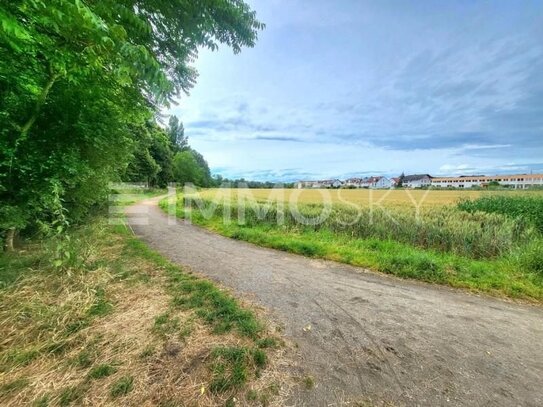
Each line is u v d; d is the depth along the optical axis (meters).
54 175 4.65
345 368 2.26
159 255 5.70
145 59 2.35
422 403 1.90
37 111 3.99
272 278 4.57
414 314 3.36
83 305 2.96
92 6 2.16
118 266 4.54
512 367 2.38
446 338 2.82
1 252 4.38
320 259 5.90
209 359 2.22
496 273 4.78
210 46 4.30
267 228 9.24
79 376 1.99
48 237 4.46
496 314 3.45
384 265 5.16
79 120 4.95
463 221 7.59
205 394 1.87
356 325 3.03
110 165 7.11
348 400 1.90
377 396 1.95
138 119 6.42
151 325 2.71
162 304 3.22
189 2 3.64
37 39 2.47
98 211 10.49
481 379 2.19
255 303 3.51
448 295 4.03
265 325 2.90
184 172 53.03
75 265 3.75
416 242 7.02
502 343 2.76
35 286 3.33
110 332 2.55
